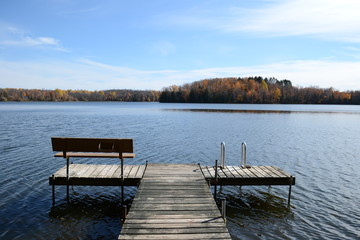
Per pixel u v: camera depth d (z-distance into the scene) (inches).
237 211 378.0
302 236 312.8
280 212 376.2
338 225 340.8
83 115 2137.1
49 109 3083.2
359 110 3280.0
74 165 443.8
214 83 5964.6
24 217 343.0
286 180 398.3
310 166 631.2
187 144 879.7
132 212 282.0
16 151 719.7
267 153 769.6
